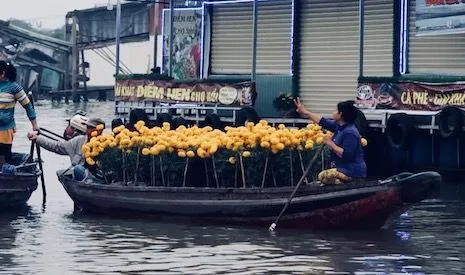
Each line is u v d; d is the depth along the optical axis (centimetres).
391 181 1276
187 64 2972
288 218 1305
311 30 2505
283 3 2584
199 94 2520
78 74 7081
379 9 2339
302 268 1063
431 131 1984
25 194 1505
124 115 2755
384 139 2112
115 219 1389
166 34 3102
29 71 7631
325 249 1173
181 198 1342
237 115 2402
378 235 1277
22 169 1574
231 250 1159
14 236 1250
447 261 1114
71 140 1477
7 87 1459
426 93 2012
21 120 4375
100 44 6800
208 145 1346
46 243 1201
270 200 1299
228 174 1359
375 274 1041
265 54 2633
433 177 1270
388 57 2317
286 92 2542
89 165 1462
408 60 2262
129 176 1427
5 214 1443
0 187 1458
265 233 1276
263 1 2631
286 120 2416
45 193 1584
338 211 1284
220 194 1322
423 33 2158
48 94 7612
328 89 2469
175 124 2528
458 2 2081
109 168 1430
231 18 2752
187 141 1369
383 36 2330
